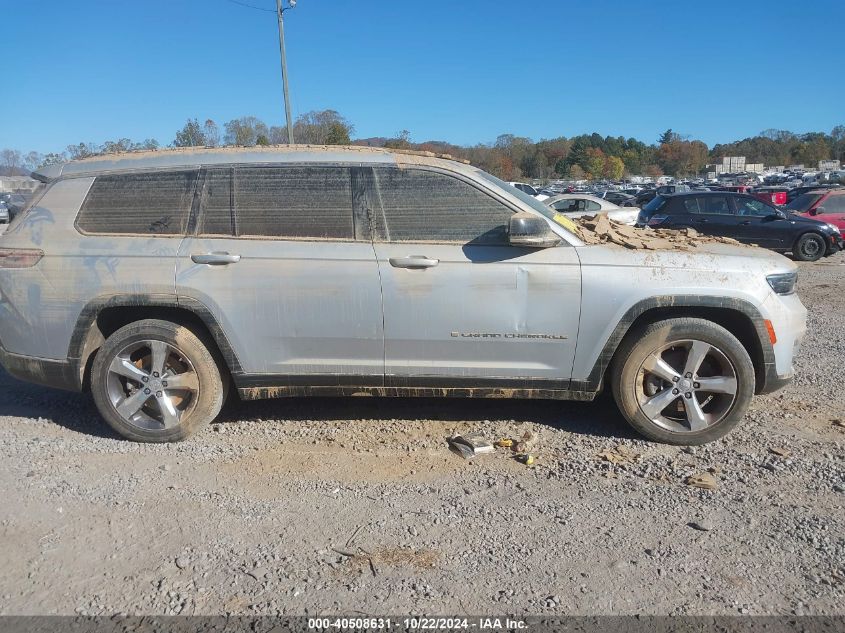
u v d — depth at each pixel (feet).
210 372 14.40
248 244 14.08
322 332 14.10
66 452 13.94
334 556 10.27
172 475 12.95
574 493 12.29
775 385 14.51
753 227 49.98
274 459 13.74
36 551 10.35
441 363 14.26
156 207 14.38
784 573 9.90
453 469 13.32
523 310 13.91
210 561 10.12
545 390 14.42
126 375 14.30
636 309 13.84
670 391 14.24
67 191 14.58
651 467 13.34
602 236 15.05
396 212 14.17
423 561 10.14
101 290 14.08
